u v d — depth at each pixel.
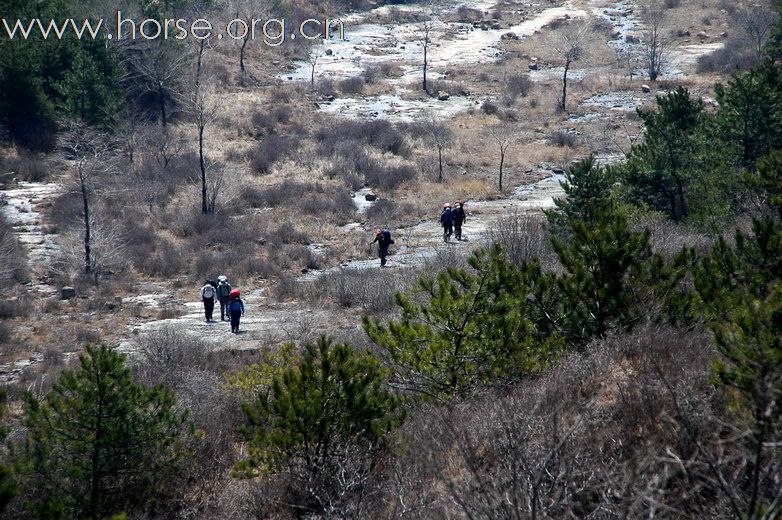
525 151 181.00
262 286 107.81
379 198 151.50
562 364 34.41
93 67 174.00
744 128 96.50
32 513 32.69
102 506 35.38
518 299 40.94
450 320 40.53
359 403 34.47
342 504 29.58
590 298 40.19
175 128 186.38
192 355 71.06
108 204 140.25
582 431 25.61
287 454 33.78
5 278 106.44
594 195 92.56
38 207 140.12
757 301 26.27
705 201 88.69
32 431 35.88
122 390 36.66
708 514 20.19
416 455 29.02
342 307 94.38
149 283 110.44
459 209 123.00
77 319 93.94
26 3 191.50
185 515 35.09
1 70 170.75
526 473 21.14
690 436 20.12
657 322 38.69
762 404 18.45
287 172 163.25
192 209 139.62
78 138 145.25
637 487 20.62
